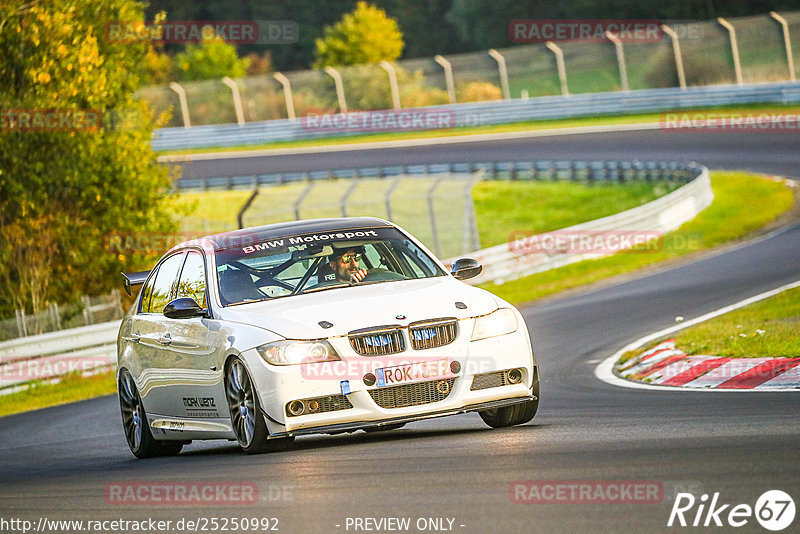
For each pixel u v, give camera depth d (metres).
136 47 95.38
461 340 25.77
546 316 66.50
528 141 176.62
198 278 29.50
